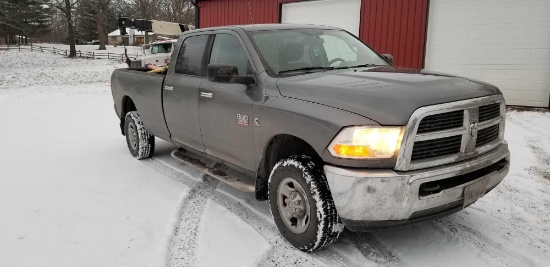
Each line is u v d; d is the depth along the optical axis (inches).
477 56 403.5
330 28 189.8
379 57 183.6
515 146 258.5
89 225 154.1
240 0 593.0
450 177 117.1
